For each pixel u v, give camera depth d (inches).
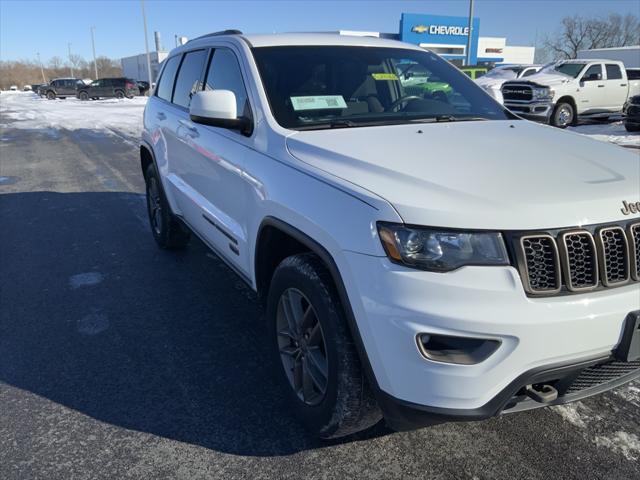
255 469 95.0
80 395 117.0
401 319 76.4
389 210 78.7
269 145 111.7
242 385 120.3
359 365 87.0
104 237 229.6
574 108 633.6
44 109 1111.0
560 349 76.7
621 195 84.2
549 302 76.3
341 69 133.1
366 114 125.3
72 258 203.6
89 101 1505.9
